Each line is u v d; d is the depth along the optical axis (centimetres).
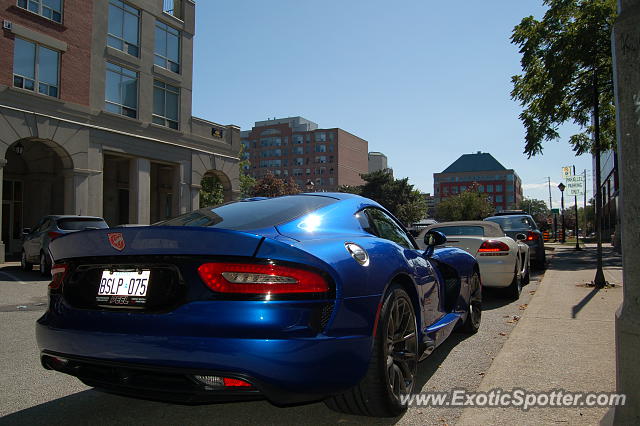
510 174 14912
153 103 2323
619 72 211
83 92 1977
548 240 4316
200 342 217
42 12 1848
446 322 394
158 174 2827
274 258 227
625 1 213
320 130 11412
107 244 255
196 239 233
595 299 677
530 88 2134
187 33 2539
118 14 2159
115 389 253
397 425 281
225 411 319
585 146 2341
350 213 325
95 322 249
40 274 1318
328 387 229
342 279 241
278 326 217
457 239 752
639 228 203
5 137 1697
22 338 548
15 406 328
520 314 642
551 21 1983
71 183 1927
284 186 6372
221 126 2722
